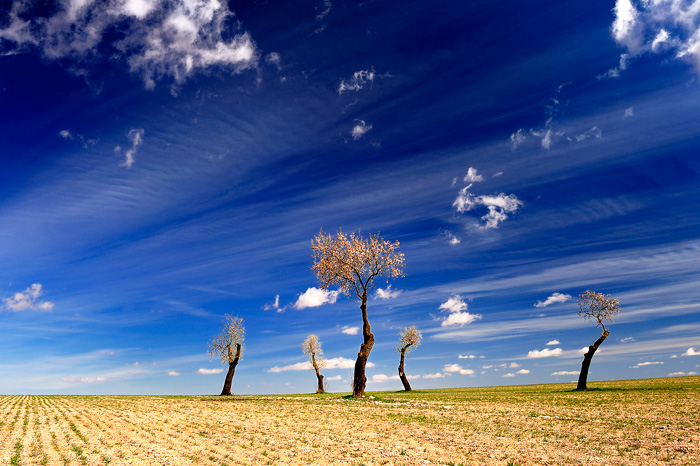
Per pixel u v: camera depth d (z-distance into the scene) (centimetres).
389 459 1742
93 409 3562
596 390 4928
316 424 2648
